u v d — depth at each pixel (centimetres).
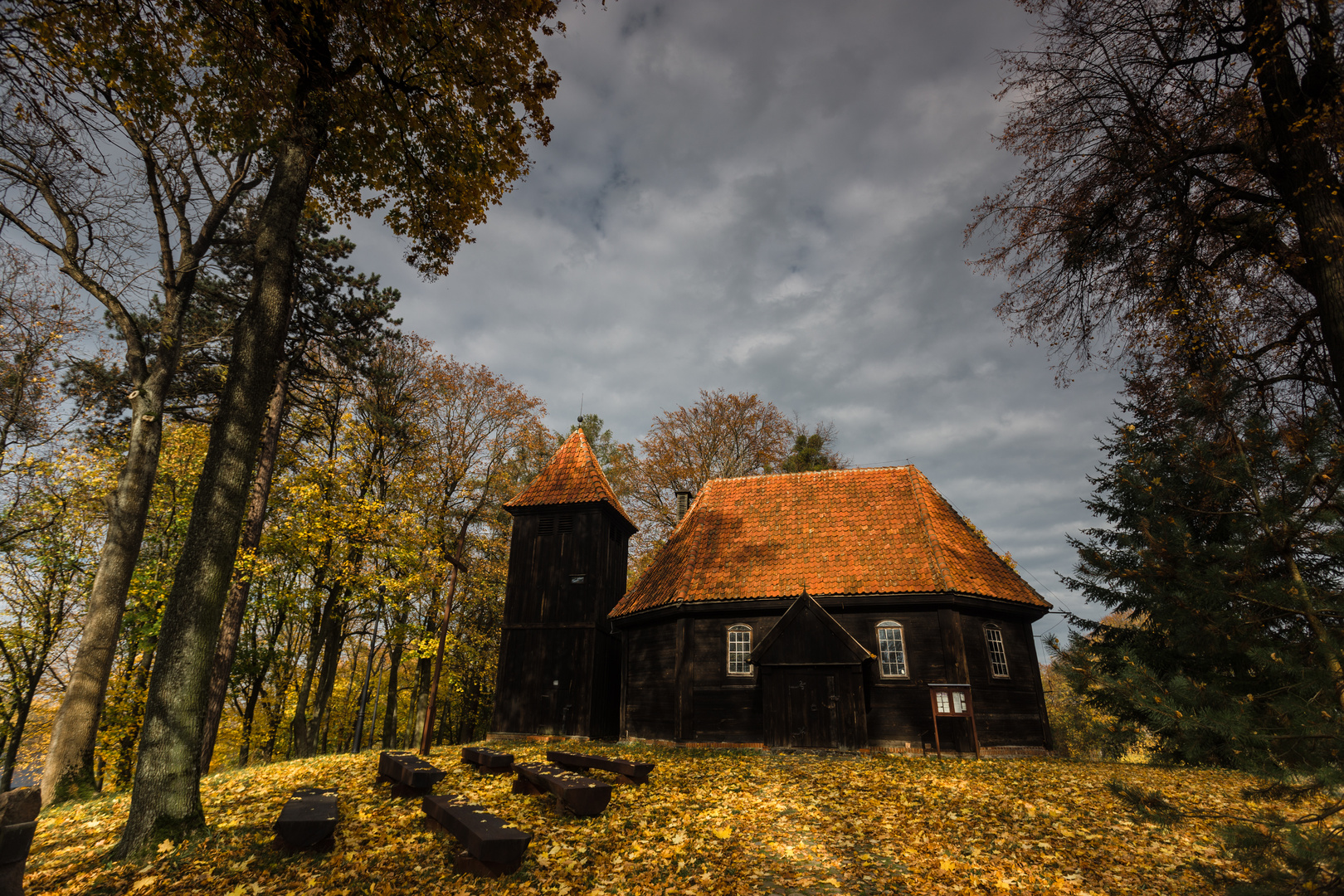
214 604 904
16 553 2112
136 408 1409
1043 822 934
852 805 1042
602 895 702
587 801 881
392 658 2736
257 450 975
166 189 1487
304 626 2842
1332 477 590
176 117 986
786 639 1733
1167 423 802
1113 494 1536
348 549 2288
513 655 2184
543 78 1063
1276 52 989
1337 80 955
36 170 1101
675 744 1783
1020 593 1875
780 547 2012
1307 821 501
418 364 2844
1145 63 1202
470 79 1054
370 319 2384
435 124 1115
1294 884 467
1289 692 546
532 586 2256
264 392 982
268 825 888
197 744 871
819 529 2048
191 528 917
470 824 749
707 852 826
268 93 917
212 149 1084
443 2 953
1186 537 659
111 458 2038
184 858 779
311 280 2153
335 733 3838
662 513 3512
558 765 1257
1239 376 732
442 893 701
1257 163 1073
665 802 1034
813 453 3638
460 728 3947
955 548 1923
